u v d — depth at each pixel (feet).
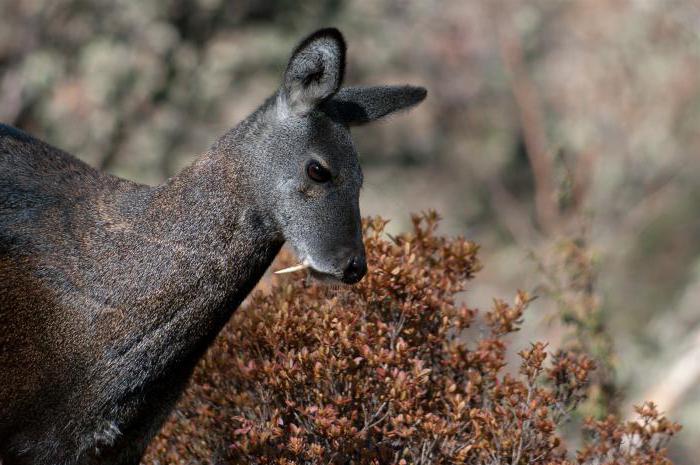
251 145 32.40
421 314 33.71
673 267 111.55
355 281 32.14
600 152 106.93
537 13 115.03
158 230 31.89
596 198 103.50
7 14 93.66
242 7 102.06
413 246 35.35
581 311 46.68
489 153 118.21
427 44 115.34
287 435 32.12
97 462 31.81
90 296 31.35
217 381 34.12
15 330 31.24
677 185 112.68
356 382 32.14
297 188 32.09
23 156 33.09
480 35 115.34
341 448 31.48
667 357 83.15
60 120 92.48
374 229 35.29
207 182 32.22
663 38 110.11
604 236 102.53
